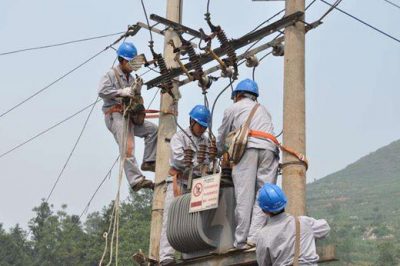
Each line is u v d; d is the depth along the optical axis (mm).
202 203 10422
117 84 13422
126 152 13258
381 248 122438
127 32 14422
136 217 58781
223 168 10680
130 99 13273
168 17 14406
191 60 12250
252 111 10484
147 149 13805
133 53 13500
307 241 9094
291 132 10375
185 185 11773
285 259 9062
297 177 10172
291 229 9109
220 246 10367
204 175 11062
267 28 11281
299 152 10289
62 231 74562
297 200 10086
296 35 10797
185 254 10961
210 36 11961
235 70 11805
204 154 11250
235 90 10891
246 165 10234
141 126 13672
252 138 10289
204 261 10602
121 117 13422
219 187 10328
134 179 13320
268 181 10234
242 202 10164
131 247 55906
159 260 11789
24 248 75438
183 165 11773
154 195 13195
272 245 9109
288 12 11023
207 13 11875
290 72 10648
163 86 13422
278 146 10375
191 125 11906
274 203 9211
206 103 12086
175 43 14008
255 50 11766
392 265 119375
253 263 9969
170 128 13461
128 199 60500
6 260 72875
